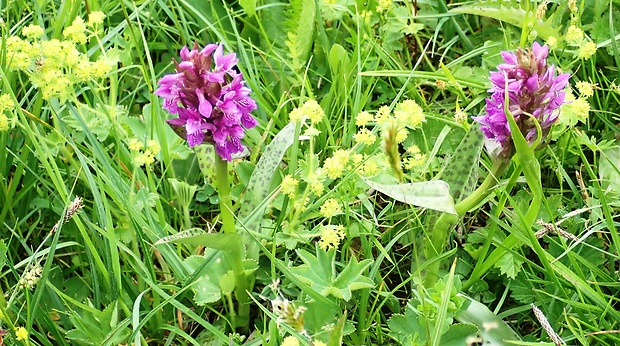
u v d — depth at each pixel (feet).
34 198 1.68
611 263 1.53
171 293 1.51
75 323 1.40
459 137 1.76
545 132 1.30
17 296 1.50
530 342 1.31
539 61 1.25
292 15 1.89
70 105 1.55
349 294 1.35
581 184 1.56
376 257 1.62
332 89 1.81
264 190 1.53
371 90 1.87
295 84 1.92
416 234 1.57
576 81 1.85
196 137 1.26
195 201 1.75
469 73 1.88
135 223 1.48
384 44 1.96
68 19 1.86
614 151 1.69
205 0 2.09
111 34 1.86
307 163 1.49
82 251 1.62
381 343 1.44
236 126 1.25
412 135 1.78
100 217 1.47
